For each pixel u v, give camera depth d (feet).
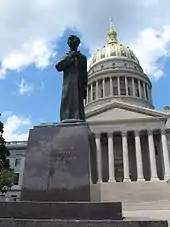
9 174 152.35
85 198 22.26
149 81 290.97
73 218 19.61
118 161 178.29
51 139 24.73
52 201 22.48
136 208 69.51
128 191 71.87
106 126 171.12
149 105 269.03
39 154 24.25
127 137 179.63
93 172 123.65
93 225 17.56
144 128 170.09
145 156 177.06
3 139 161.79
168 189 75.82
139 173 159.74
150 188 74.90
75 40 32.12
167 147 168.86
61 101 29.76
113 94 263.08
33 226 17.97
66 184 22.85
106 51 305.12
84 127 24.94
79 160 23.57
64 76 30.76
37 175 23.48
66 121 26.99
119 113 182.91
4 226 18.13
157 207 72.13
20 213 20.12
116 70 272.31
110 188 70.69
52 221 17.99
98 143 165.68
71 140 24.43
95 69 293.02
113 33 326.24
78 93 29.78
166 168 161.17
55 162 23.72
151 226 17.20
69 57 30.89
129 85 271.08
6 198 172.96
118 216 19.34
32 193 22.95
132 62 292.61
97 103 260.62
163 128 169.78
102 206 19.71
